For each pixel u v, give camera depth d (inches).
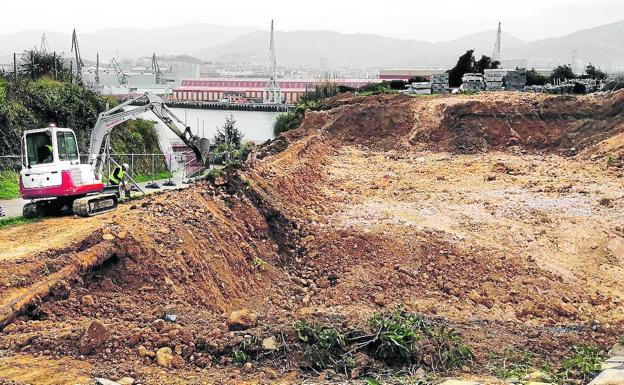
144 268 521.7
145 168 1462.8
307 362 392.2
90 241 545.3
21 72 1510.8
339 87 2792.8
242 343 399.2
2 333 419.2
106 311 473.7
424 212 876.6
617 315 611.2
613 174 1119.6
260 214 756.0
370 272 667.4
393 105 1627.7
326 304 609.9
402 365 402.3
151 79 5103.3
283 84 6314.0
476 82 2085.4
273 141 1470.2
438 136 1512.1
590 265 737.6
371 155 1423.5
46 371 361.7
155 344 398.3
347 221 812.0
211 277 572.1
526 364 438.3
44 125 1258.0
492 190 1026.7
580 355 458.6
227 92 6417.3
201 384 356.5
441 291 643.5
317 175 1127.6
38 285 469.4
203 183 761.6
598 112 1457.9
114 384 347.9
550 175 1135.6
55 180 709.3
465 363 427.2
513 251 735.7
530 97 1581.0
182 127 974.4
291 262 705.0
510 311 611.5
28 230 643.5
